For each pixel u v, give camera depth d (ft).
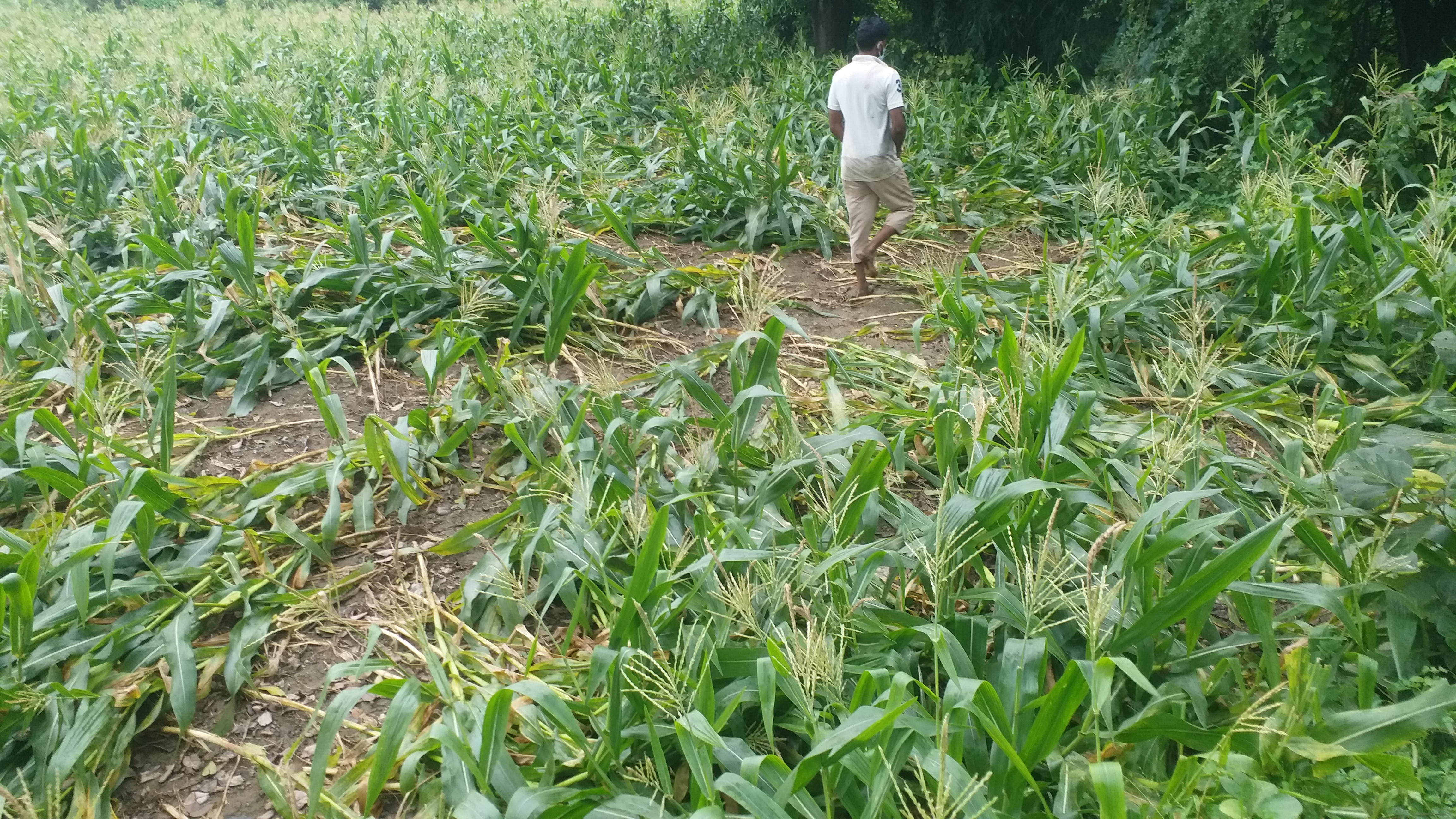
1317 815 7.80
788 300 20.93
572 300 16.83
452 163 26.76
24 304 16.94
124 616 10.89
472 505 13.76
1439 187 21.91
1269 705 8.89
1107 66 39.78
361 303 19.44
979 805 7.57
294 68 46.88
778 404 12.76
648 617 9.66
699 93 40.52
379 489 13.80
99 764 9.25
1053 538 10.81
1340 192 22.08
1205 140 32.65
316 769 8.13
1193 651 9.67
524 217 22.17
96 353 17.47
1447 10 31.42
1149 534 10.94
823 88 38.06
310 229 25.85
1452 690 7.55
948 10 48.44
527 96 37.65
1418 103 24.20
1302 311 18.01
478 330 18.40
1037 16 46.32
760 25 55.36
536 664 10.30
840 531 10.92
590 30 53.93
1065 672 7.95
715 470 13.02
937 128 32.81
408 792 8.89
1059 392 11.37
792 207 25.67
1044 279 20.48
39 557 9.86
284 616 11.28
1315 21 29.30
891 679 8.13
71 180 27.58
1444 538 9.55
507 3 72.13
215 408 16.65
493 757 8.21
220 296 18.88
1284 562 11.70
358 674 9.09
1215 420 15.72
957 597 10.01
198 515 12.78
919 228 26.30
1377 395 16.06
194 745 9.82
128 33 68.08
